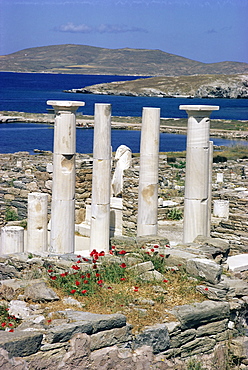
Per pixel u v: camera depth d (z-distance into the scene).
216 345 14.77
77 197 30.00
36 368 11.66
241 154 74.50
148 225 22.42
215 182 43.09
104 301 14.66
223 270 18.16
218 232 24.98
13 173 41.62
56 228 21.75
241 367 14.77
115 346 12.75
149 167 22.12
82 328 12.35
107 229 22.53
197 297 15.49
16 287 15.39
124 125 122.25
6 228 23.36
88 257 19.30
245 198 25.47
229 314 15.14
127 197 28.61
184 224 21.50
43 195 23.59
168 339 13.57
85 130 112.38
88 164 30.45
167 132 115.69
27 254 19.48
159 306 14.66
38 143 90.31
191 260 16.67
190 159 21.09
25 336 11.64
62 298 14.75
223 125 129.38
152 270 17.05
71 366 12.04
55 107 21.36
